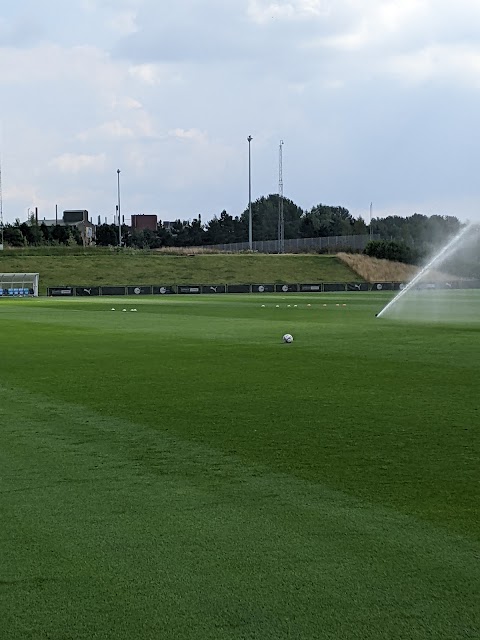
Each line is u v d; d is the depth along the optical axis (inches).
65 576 229.9
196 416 482.6
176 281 3779.5
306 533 265.3
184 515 286.0
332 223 6619.1
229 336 1088.2
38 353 867.4
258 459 370.9
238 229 6840.6
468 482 328.5
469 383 620.7
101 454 383.6
